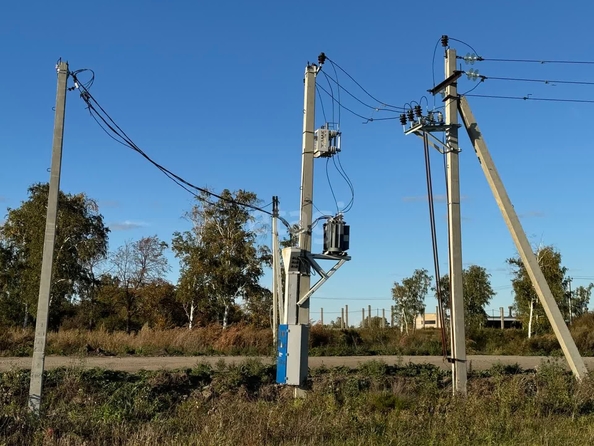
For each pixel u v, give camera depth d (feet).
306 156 46.85
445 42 50.47
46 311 36.24
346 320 205.98
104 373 44.62
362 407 40.45
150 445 29.37
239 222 155.43
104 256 162.61
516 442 33.78
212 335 97.96
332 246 44.88
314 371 52.95
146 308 168.45
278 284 92.53
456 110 49.83
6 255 155.22
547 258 147.74
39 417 32.78
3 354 76.74
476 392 46.91
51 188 36.94
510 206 52.31
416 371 54.54
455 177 48.70
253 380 47.65
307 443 31.30
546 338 118.62
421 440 33.22
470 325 149.38
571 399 43.11
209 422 32.99
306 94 47.34
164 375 44.98
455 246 48.08
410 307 171.73
